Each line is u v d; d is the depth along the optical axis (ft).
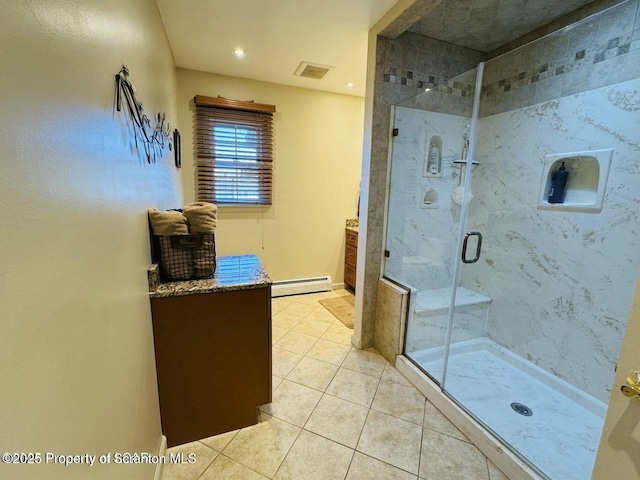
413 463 4.60
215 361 4.91
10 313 1.35
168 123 7.11
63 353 1.82
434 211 7.93
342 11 6.27
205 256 4.97
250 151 10.73
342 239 12.88
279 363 7.27
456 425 5.33
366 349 7.99
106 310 2.56
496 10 6.18
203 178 10.32
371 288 7.79
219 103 9.87
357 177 12.59
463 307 7.52
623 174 5.28
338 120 11.84
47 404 1.63
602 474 2.53
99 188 2.49
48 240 1.69
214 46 7.93
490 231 7.79
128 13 3.63
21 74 1.47
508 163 7.32
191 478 4.32
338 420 5.45
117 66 3.13
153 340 4.43
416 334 7.12
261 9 6.24
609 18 5.37
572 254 6.07
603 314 5.60
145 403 3.81
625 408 2.35
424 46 7.21
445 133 7.62
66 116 1.94
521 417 5.32
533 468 4.19
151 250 4.64
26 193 1.49
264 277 5.24
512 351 7.19
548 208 6.49
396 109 7.15
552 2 5.87
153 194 5.07
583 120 5.85
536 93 6.68
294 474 4.39
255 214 11.30
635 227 5.16
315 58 8.61
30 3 1.55
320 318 9.95
